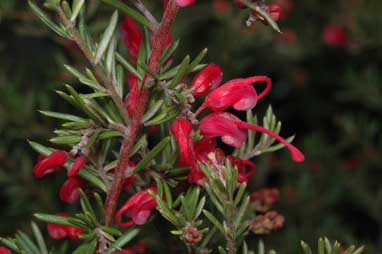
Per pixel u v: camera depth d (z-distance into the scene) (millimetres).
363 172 548
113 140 334
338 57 633
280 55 620
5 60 530
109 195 322
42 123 488
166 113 316
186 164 316
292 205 521
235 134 312
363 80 551
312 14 629
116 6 311
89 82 317
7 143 482
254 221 353
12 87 484
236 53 532
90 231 320
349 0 590
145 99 314
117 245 319
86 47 316
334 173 549
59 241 453
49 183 481
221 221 348
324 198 523
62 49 482
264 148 347
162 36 311
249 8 302
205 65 327
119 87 319
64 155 317
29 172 477
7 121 476
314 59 639
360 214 574
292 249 469
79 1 314
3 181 475
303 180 525
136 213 320
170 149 336
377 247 473
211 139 317
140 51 325
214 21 568
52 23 314
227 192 312
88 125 315
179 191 328
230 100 314
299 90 662
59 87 484
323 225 500
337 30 604
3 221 484
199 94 315
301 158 313
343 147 570
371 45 535
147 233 350
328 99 660
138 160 326
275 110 655
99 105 329
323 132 647
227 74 527
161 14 490
